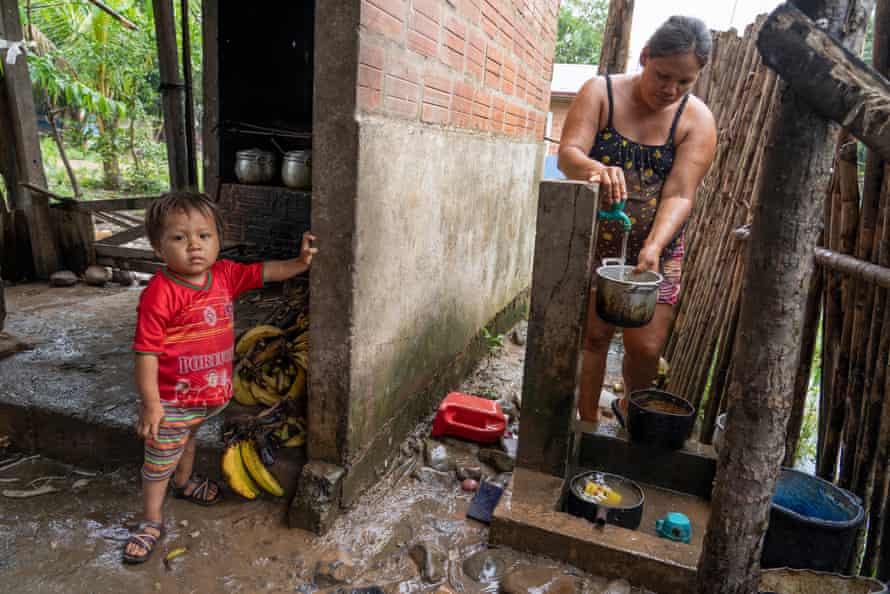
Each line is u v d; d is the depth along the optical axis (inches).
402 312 123.8
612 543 98.1
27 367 139.7
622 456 129.3
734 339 139.6
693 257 181.5
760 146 141.7
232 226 219.8
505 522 102.6
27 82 208.8
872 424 99.3
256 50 214.1
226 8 200.7
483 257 179.0
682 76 106.7
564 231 106.5
